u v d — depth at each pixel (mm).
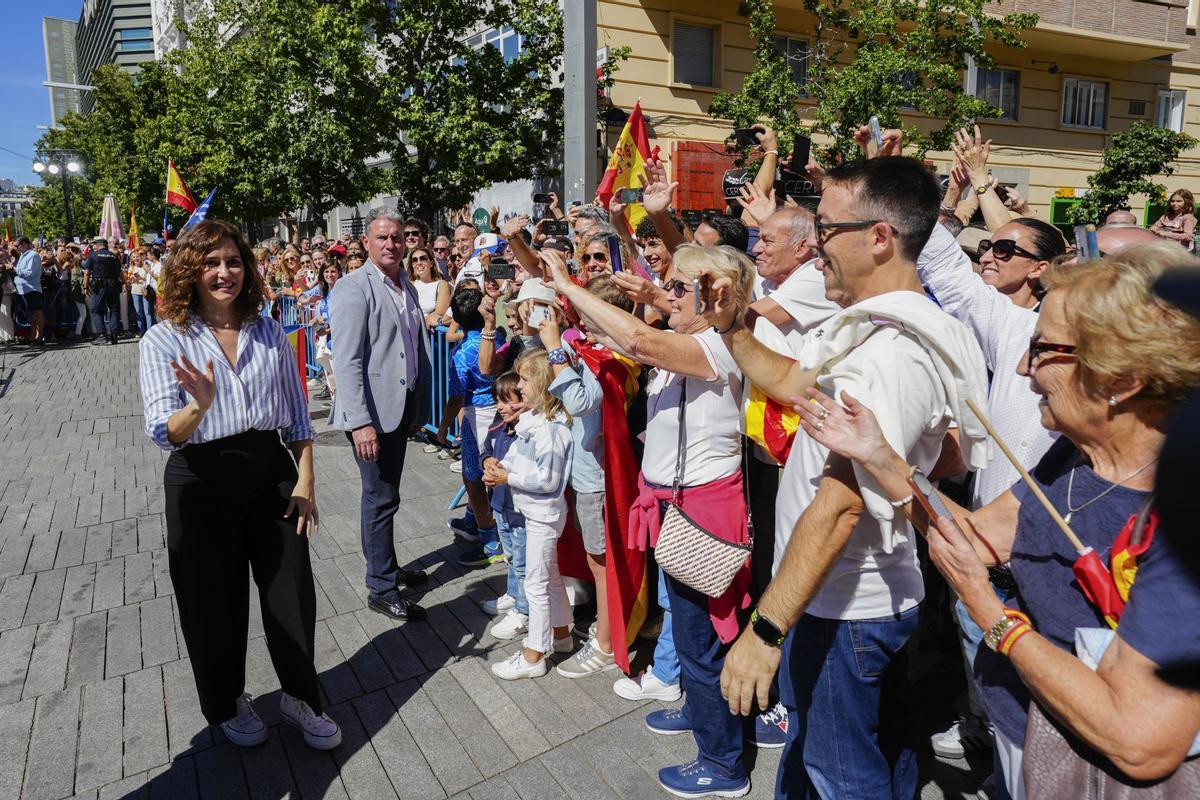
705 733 2635
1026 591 1450
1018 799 1529
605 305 2375
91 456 6836
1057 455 1548
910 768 2055
